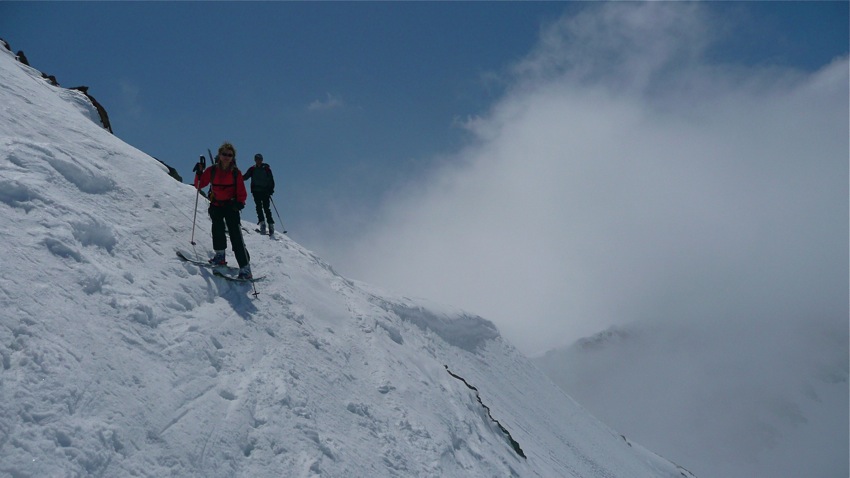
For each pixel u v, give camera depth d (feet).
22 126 26.91
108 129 48.93
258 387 20.94
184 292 23.65
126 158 31.19
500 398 67.36
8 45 50.34
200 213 31.09
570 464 56.54
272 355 23.70
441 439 26.91
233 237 27.48
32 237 19.63
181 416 17.43
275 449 18.69
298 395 22.03
